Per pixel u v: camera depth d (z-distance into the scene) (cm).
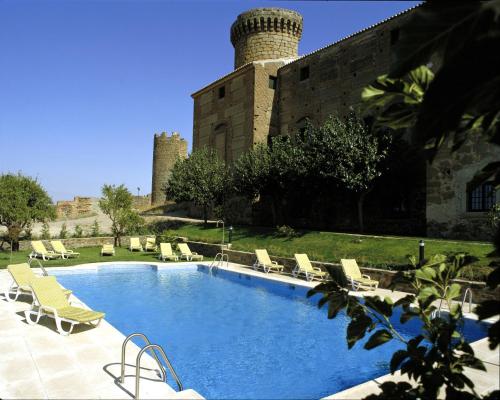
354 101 2447
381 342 230
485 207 1667
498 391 191
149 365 658
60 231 2909
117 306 1244
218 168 2998
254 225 2930
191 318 1105
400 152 1891
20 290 1083
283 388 660
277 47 3581
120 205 2762
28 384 570
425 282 278
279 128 3050
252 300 1330
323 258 1681
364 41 2405
